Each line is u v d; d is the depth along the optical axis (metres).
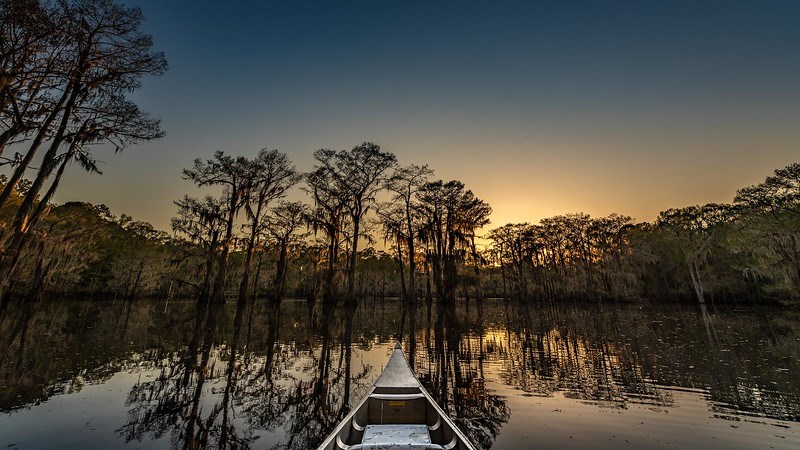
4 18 13.85
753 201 38.41
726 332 19.19
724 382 9.40
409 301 43.28
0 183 28.59
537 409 7.49
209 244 36.09
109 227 48.81
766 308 37.16
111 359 11.34
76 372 9.62
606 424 6.64
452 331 21.27
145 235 53.34
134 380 9.07
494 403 7.92
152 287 51.69
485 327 23.50
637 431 6.30
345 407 7.42
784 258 33.50
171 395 7.96
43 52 15.70
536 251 63.75
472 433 6.24
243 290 35.44
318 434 6.02
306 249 46.91
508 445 5.73
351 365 11.55
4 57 14.23
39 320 21.44
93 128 18.05
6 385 8.27
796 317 27.11
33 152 15.81
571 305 51.66
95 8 16.12
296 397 8.05
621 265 53.69
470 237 45.25
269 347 14.50
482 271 82.00
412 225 45.53
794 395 8.23
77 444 5.41
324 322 25.34
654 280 50.28
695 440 5.93
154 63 18.39
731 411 7.30
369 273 80.56
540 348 15.16
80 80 17.08
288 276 60.56
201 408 7.18
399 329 22.11
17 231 15.59
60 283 40.84
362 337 18.25
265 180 37.59
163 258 50.97
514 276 67.56
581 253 60.28
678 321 25.67
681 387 9.04
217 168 35.03
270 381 9.37
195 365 10.88
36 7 14.18
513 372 10.89
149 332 17.77
